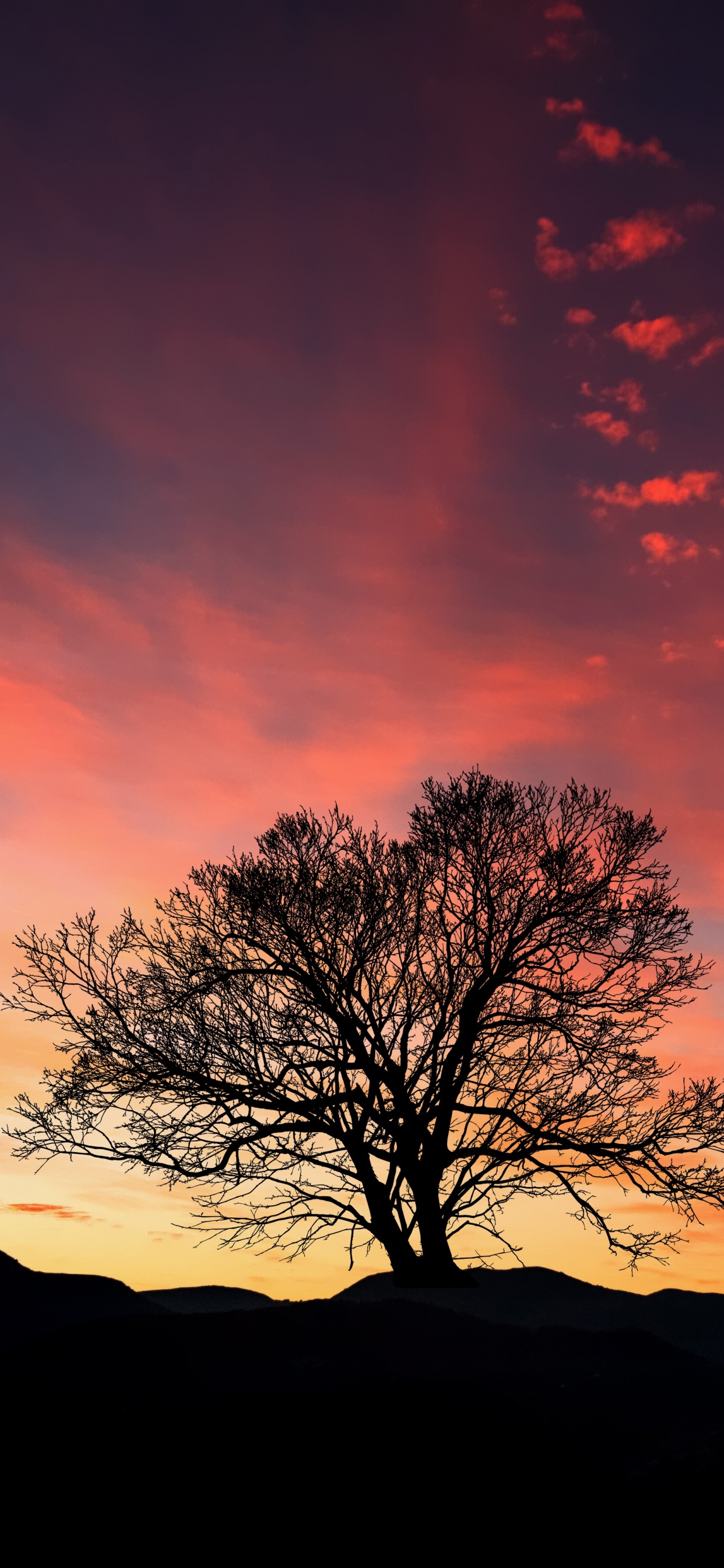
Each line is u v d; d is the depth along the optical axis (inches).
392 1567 248.2
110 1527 263.7
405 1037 606.5
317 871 623.5
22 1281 700.7
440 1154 591.5
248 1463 304.0
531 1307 719.1
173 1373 420.2
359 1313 517.0
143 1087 596.4
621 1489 305.1
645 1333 521.3
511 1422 354.0
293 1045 604.4
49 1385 401.1
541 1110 604.7
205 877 637.9
